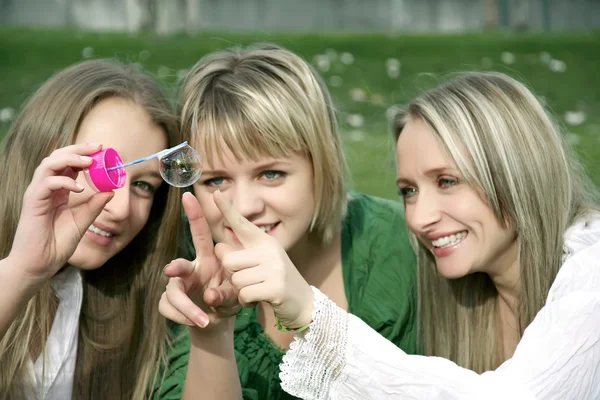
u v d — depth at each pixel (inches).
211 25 668.7
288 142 101.8
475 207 99.0
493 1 666.2
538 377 85.4
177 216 111.1
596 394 87.8
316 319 84.5
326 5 698.2
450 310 112.0
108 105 103.8
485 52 491.8
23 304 84.0
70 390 105.3
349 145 303.3
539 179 100.8
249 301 82.4
